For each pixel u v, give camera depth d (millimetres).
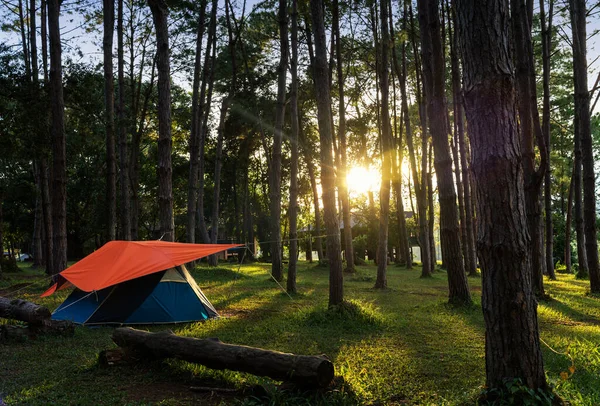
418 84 26062
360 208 45000
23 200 40781
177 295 10625
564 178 31547
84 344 8148
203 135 29406
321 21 11453
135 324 10102
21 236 49562
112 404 5270
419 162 39094
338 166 25391
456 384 5820
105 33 18969
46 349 7656
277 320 10484
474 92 4789
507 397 4457
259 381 5809
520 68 12828
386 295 15891
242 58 29062
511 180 4656
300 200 46406
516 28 12805
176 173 42375
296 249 16422
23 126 17500
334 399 5012
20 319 8617
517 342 4559
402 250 39938
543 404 4332
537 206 13586
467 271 24609
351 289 17906
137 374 6312
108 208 18859
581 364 6488
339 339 8516
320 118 11320
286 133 32469
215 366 5816
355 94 29719
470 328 9492
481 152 4734
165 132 13203
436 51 12883
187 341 6098
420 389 5703
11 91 17453
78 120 21812
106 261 10742
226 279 20891
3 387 5816
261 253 50125
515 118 4781
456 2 4996
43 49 21766
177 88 31359
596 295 14852
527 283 4641
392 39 22062
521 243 4629
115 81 28953
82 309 10352
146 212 46812
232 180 46469
